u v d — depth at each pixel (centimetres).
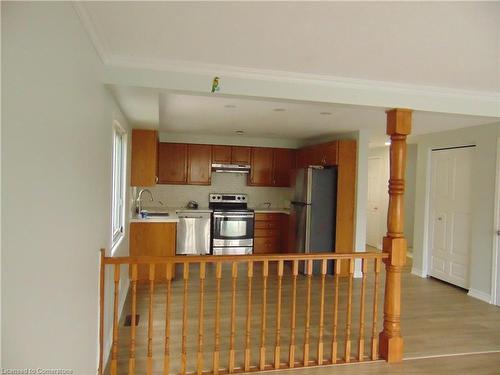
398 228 316
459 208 539
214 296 467
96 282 244
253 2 173
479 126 499
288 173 732
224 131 627
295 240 619
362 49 230
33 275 129
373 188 856
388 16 184
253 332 362
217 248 668
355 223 568
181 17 190
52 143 145
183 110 439
